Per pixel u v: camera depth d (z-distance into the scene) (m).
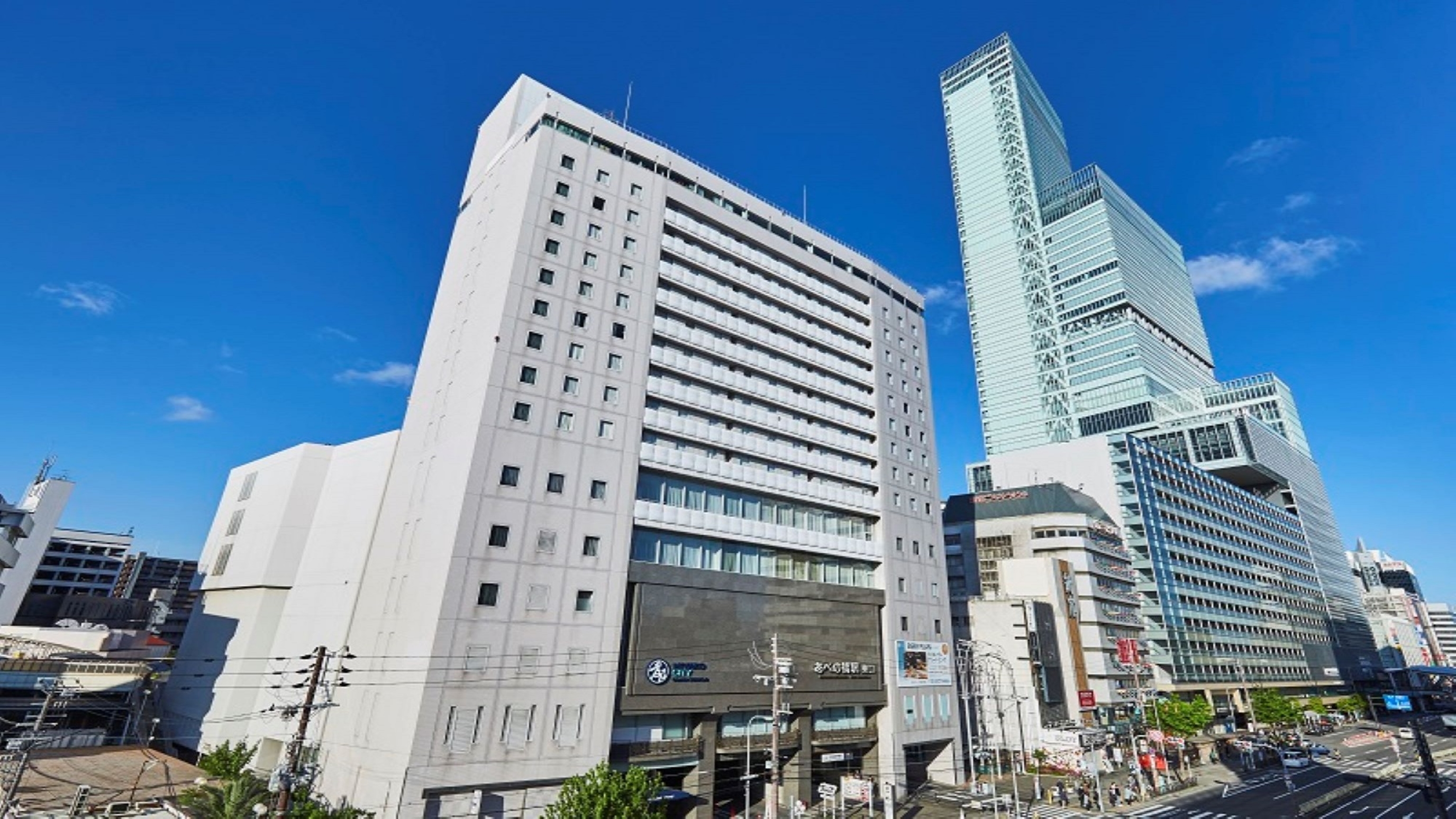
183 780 41.59
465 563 41.69
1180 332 196.62
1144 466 119.31
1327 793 61.41
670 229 60.59
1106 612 95.69
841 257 75.38
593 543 46.91
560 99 57.41
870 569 65.62
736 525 55.50
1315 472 192.00
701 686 48.91
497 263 51.75
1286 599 148.62
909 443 74.12
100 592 144.00
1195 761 82.38
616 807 31.48
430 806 37.34
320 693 49.53
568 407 48.88
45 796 36.75
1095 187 186.00
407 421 56.09
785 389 64.25
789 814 49.56
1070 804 56.44
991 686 76.62
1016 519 102.00
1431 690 172.12
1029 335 188.62
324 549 60.25
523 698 41.31
